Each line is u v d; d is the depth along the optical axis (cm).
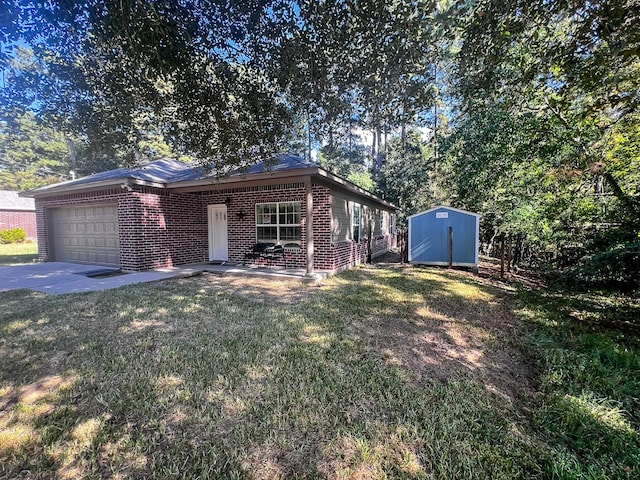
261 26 319
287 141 542
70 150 2773
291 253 948
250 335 425
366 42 310
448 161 1383
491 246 1379
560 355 367
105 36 283
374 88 340
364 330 450
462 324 486
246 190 1016
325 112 387
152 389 292
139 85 368
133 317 495
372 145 2520
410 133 2038
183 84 353
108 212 980
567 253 900
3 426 243
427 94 351
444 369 340
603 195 651
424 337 430
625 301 629
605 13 273
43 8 256
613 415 258
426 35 307
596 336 432
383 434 235
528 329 469
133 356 359
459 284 786
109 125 404
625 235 555
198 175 916
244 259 1030
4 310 526
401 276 881
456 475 200
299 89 366
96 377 314
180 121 432
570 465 207
